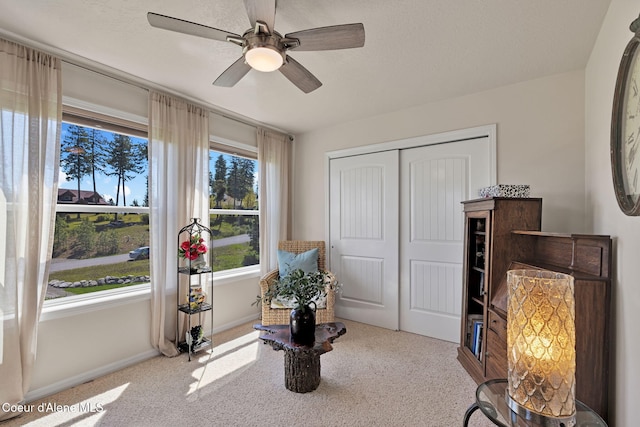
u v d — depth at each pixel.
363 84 2.63
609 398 1.53
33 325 1.92
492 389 1.36
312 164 4.01
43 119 2.00
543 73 2.45
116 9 1.67
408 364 2.51
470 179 2.90
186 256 2.62
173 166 2.74
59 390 2.10
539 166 2.53
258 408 1.92
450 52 2.12
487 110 2.77
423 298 3.18
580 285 1.54
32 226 1.92
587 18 1.76
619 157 1.39
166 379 2.26
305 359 2.08
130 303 2.49
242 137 3.56
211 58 2.18
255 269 3.70
